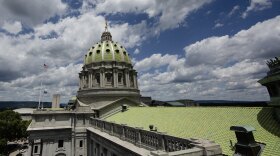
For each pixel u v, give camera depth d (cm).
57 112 5788
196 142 1791
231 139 2155
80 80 8106
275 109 2105
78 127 5803
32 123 5531
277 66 1984
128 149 2955
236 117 2569
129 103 7000
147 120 4084
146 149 2833
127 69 7775
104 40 8856
